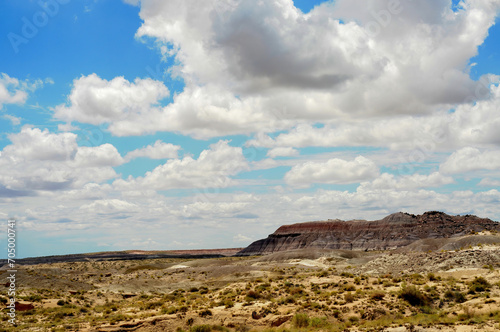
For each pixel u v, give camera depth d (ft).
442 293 152.56
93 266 562.66
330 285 199.52
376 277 226.38
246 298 183.73
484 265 211.20
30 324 165.27
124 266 568.82
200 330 136.77
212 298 211.20
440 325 110.93
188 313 154.71
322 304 152.87
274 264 463.42
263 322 142.41
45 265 565.94
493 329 100.89
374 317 134.41
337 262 450.30
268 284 229.25
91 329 147.33
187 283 332.19
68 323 164.86
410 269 236.63
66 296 246.27
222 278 366.02
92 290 293.02
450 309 135.54
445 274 205.16
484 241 333.62
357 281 202.90
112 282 366.63
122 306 221.87
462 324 110.22
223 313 151.74
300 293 187.52
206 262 579.48
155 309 194.29
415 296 147.33
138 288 305.53
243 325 141.79
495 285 155.63
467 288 155.74
